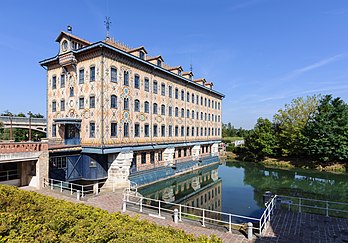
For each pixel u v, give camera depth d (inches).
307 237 397.1
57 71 994.1
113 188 806.5
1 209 284.5
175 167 1160.8
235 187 1112.8
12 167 772.6
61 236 216.5
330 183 1216.8
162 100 1149.1
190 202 862.5
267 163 1873.8
